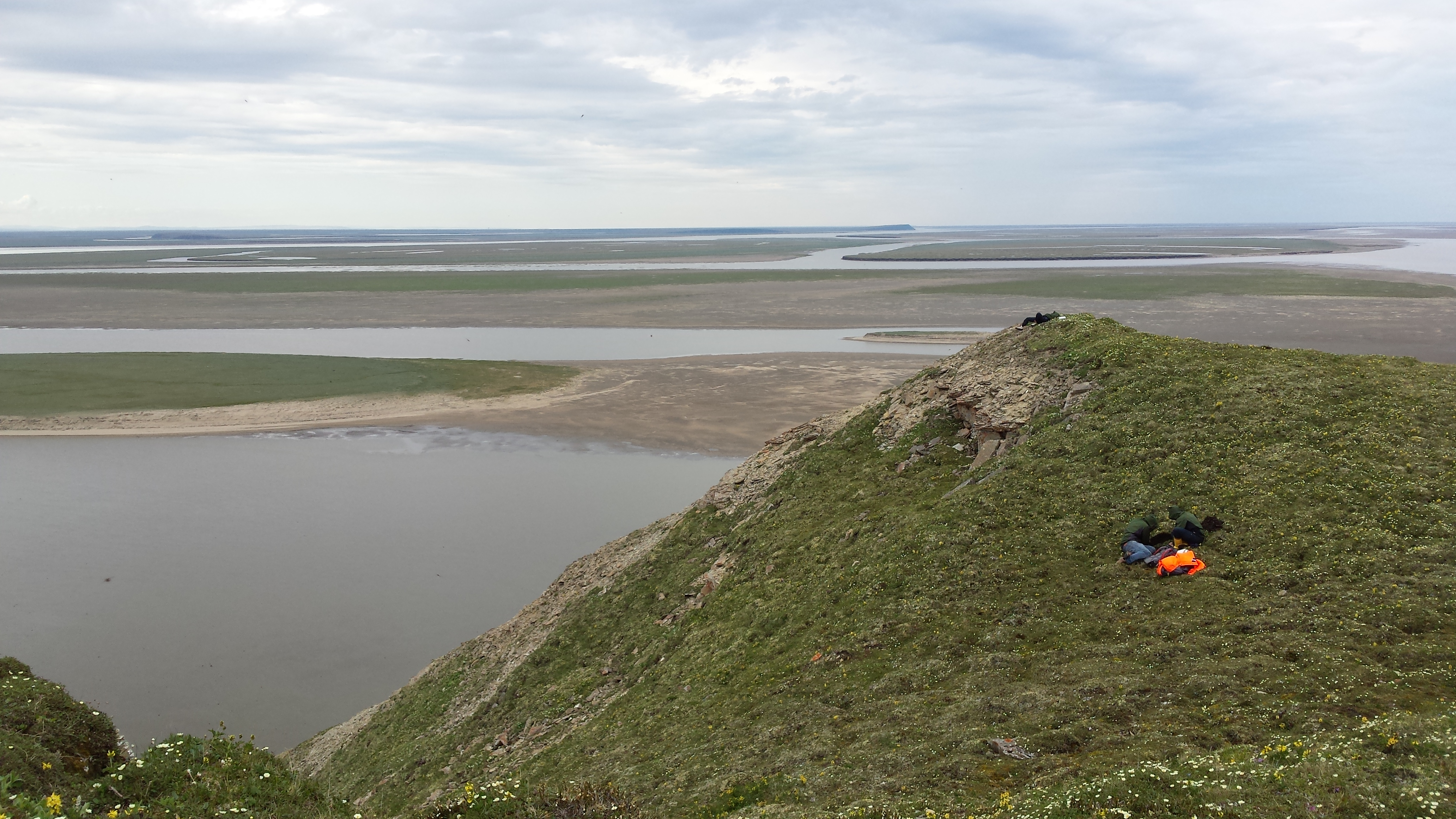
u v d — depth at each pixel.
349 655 32.53
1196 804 11.58
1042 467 26.39
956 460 30.50
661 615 29.36
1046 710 16.02
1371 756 12.02
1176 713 15.07
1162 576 20.31
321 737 28.48
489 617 35.16
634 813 15.84
